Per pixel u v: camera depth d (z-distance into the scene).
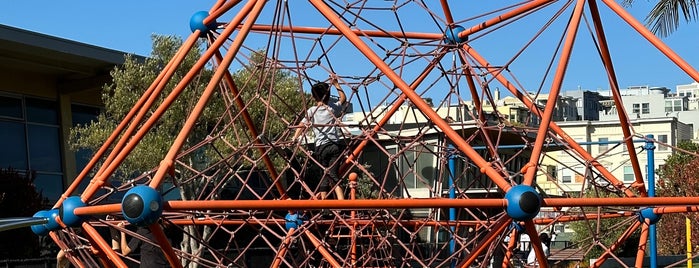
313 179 9.77
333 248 9.73
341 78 8.16
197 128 16.23
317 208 5.02
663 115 81.00
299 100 16.44
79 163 22.72
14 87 21.17
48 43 19.42
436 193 9.16
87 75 21.86
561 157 32.84
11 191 16.91
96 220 6.24
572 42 5.89
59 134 22.22
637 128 57.84
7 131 20.88
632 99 90.31
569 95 81.06
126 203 4.89
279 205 4.96
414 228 10.49
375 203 5.00
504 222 6.27
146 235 8.98
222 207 4.97
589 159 8.31
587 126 50.09
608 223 17.14
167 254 5.21
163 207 4.95
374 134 8.54
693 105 97.12
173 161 5.30
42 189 21.16
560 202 5.41
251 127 8.51
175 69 6.82
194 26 7.02
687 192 25.78
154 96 6.73
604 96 89.06
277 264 8.70
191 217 8.80
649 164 10.96
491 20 7.68
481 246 6.39
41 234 6.84
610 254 8.73
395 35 8.48
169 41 17.38
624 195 8.62
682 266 23.28
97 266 6.96
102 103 23.39
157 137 15.98
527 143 8.09
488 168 5.28
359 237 9.41
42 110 21.92
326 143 8.52
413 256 8.70
